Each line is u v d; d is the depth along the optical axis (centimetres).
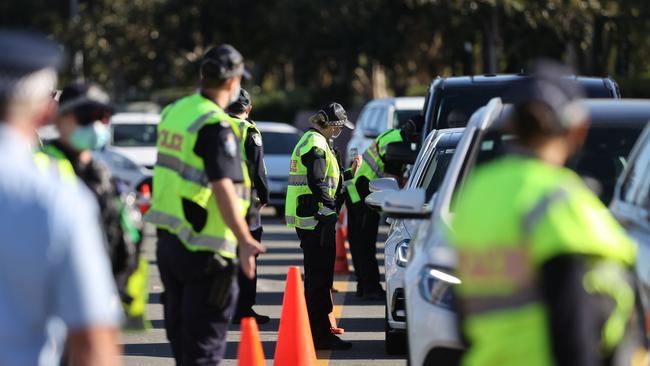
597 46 9488
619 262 930
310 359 2053
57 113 1532
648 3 8831
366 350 2464
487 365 924
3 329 850
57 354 992
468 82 3375
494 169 947
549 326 895
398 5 11169
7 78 865
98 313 858
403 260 2223
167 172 1606
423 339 1546
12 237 838
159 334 2641
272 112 12400
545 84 944
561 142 949
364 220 3139
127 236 1582
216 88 1625
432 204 1766
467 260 934
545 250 901
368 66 12600
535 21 9025
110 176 1588
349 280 3616
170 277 1641
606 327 935
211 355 1609
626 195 1525
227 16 13950
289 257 4144
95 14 14538
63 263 847
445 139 2500
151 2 14038
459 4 9181
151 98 16188
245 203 1627
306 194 2403
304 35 11750
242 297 2734
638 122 1867
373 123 5356
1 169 849
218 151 1561
